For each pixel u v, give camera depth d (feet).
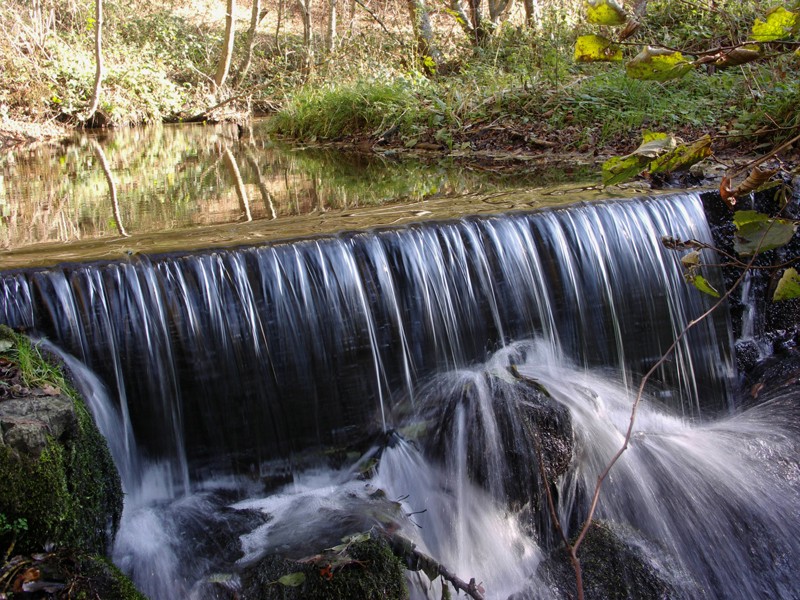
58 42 49.26
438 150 30.17
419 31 46.03
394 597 10.19
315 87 42.24
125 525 11.48
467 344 14.66
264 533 11.70
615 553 12.42
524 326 15.21
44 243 14.39
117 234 15.20
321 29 73.82
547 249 15.49
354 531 11.38
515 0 56.03
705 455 14.53
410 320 14.17
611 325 15.99
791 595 12.67
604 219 16.15
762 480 14.11
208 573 10.82
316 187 21.26
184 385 12.50
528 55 37.58
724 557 12.96
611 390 15.72
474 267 14.78
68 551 8.82
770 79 26.37
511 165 25.04
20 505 8.58
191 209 18.06
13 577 8.30
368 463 13.60
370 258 13.96
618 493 13.37
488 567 12.20
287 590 10.19
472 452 12.91
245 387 12.90
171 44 64.28
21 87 43.80
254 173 24.77
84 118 46.06
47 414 9.24
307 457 13.39
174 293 12.48
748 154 22.77
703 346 16.96
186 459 12.58
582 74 32.94
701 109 27.04
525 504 12.47
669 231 16.76
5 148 35.99
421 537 12.18
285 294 13.21
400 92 35.12
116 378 12.06
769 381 16.98
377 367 13.89
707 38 33.96
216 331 12.69
